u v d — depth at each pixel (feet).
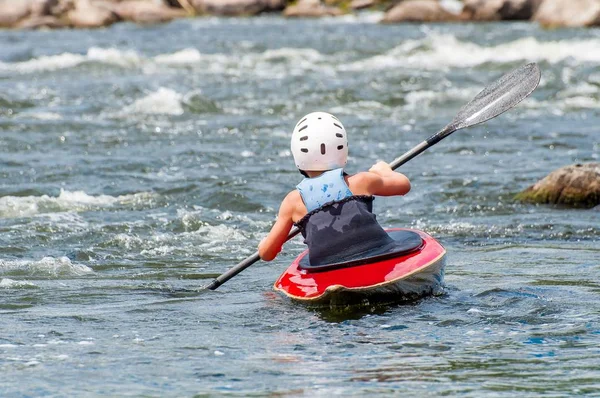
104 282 82.07
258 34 371.76
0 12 453.99
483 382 51.85
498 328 63.62
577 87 224.94
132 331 64.80
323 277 71.67
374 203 119.24
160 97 205.36
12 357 58.18
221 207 117.39
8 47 329.11
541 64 257.14
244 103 205.67
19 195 122.72
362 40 331.16
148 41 346.54
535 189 119.85
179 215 111.45
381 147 159.84
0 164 140.67
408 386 51.34
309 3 522.88
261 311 70.03
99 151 153.89
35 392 51.21
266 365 55.93
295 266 76.69
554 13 398.83
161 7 517.55
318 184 71.51
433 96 216.33
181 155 150.00
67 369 55.52
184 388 51.62
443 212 113.91
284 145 161.07
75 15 453.17
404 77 239.09
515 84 82.99
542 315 66.69
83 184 128.67
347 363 56.03
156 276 84.64
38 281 82.48
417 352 58.18
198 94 206.39
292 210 72.74
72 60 282.97
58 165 140.87
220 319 67.97
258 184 128.36
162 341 61.98
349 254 71.82
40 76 248.32
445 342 60.44
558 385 51.19
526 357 56.59
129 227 104.73
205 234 102.94
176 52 290.97
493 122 185.16
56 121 180.75
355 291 69.62
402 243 73.82
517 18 449.06
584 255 89.51
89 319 68.44
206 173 136.26
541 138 166.50
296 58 282.77
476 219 109.60
